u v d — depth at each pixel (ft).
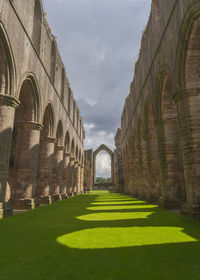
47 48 56.39
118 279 9.80
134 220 25.96
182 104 30.32
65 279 9.83
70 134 93.66
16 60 35.01
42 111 50.47
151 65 47.98
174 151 40.75
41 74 49.11
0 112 31.76
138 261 12.11
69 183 90.07
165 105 42.32
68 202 58.39
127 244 15.46
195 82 29.84
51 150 60.29
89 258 12.62
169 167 40.14
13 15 34.06
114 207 42.60
